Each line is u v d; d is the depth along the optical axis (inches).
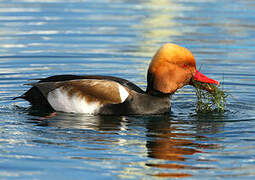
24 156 331.9
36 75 573.6
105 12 942.4
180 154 340.2
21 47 692.7
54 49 688.4
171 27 818.8
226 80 568.4
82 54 666.8
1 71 585.9
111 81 446.3
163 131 392.2
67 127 397.7
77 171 310.3
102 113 438.0
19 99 488.1
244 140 369.4
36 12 926.4
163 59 437.4
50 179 298.8
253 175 305.0
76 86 441.7
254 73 593.9
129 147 352.8
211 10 970.1
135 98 443.8
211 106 476.1
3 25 812.0
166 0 1101.1
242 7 1000.9
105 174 306.7
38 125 401.7
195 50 684.1
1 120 413.7
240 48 698.8
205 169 315.0
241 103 488.4
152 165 320.8
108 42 729.0
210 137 376.5
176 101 497.0
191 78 447.5
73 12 935.0
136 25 834.2
